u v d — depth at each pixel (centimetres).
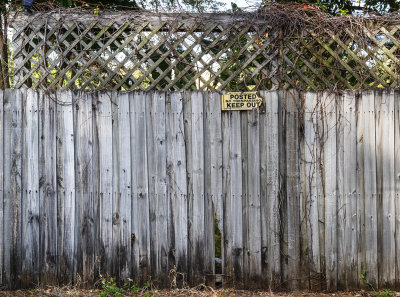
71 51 399
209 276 389
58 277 388
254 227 387
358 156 388
